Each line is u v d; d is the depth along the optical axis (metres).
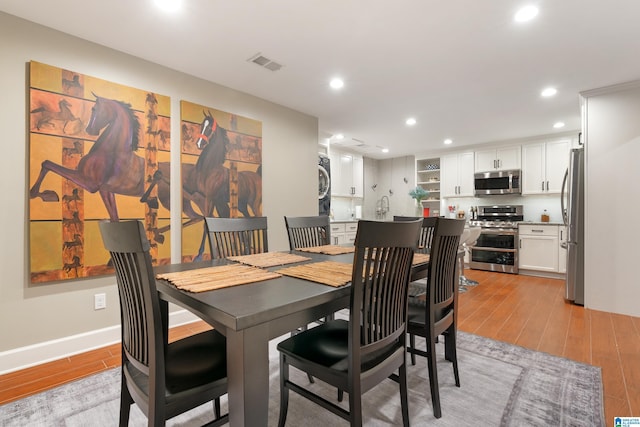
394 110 3.91
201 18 2.07
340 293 1.20
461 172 5.96
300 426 1.51
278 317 0.98
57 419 1.53
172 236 2.76
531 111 3.93
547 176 5.06
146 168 2.57
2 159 1.96
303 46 2.43
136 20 2.08
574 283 3.46
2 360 1.96
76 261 2.21
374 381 1.23
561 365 2.07
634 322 2.87
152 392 0.98
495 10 1.98
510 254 5.07
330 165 5.54
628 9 1.96
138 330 1.07
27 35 2.05
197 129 2.92
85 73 2.29
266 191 3.59
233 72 2.87
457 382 1.84
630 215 3.08
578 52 2.50
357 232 1.11
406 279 1.39
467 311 3.19
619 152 3.13
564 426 1.48
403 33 2.24
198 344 1.34
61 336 2.18
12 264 2.00
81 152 2.24
